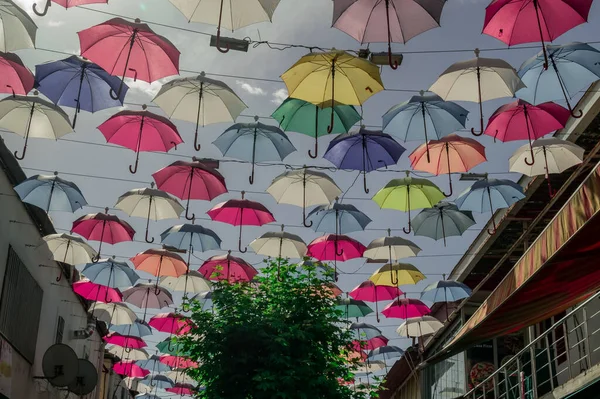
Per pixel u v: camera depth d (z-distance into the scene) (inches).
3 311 611.2
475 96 430.3
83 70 442.0
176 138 493.7
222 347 636.1
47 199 591.2
